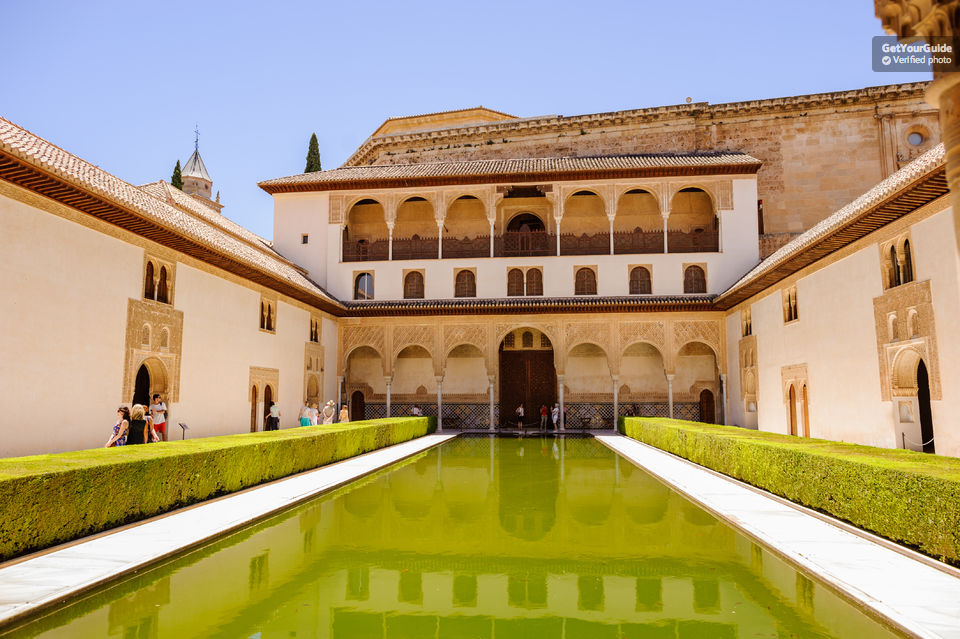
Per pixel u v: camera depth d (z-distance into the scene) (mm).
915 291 10258
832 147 24438
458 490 9570
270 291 17484
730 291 18719
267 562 5562
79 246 10266
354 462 12695
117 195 10406
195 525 6566
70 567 4980
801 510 7320
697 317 21328
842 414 12875
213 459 8211
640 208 24000
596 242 23531
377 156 29234
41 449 9328
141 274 11891
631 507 8133
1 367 8672
